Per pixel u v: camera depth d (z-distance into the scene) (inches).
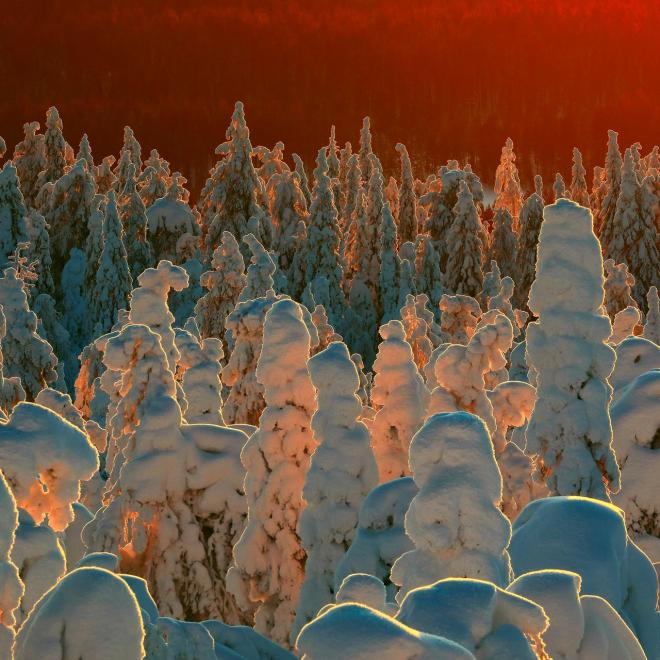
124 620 325.1
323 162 3380.9
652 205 3796.8
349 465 936.9
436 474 516.1
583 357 1015.0
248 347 1378.0
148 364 1042.1
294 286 3363.7
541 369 1031.0
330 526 928.9
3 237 3208.7
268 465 966.4
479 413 939.3
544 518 658.8
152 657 433.4
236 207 3587.6
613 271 2743.6
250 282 2075.5
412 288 3238.2
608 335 1026.1
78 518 1109.1
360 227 3373.5
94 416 1961.1
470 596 389.7
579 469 1000.2
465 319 2187.5
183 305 3225.9
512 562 646.5
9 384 1412.4
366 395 1718.8
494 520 512.4
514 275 3969.0
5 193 3228.3
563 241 1029.8
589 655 474.6
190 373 1332.4
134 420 1039.6
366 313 3297.2
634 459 1000.2
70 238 3604.8
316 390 974.4
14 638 331.3
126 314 2091.5
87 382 2105.1
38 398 1437.0
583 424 1005.8
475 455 514.3
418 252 3494.1
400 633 309.1
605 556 631.2
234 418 1376.7
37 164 4532.5
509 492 1031.0
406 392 1002.7
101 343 1082.7
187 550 1023.0
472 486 510.9
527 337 1041.5
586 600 493.7
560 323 1024.9
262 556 958.4
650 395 1016.2
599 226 4074.8
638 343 1206.9
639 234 3767.2
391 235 3272.6
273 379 973.2
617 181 3929.6
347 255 3597.4
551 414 1016.9
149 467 1023.0
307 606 919.7
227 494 1036.5
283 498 962.1
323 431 946.1
